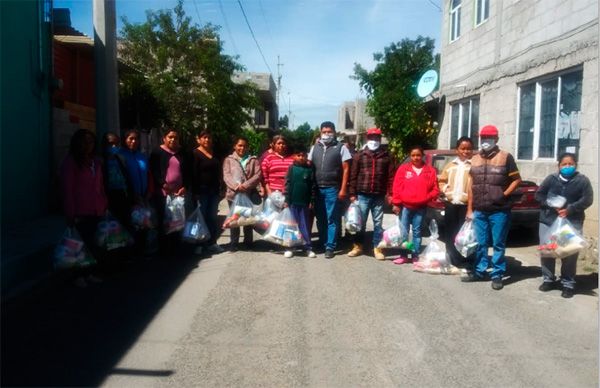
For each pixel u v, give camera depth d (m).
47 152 10.30
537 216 9.16
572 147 10.13
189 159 8.17
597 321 5.43
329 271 7.32
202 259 7.96
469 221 6.93
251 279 6.84
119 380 4.00
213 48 18.55
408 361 4.43
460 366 4.34
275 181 8.46
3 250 6.94
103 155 7.32
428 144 18.30
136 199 7.47
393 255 8.41
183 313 5.50
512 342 4.86
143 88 16.16
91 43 12.34
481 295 6.30
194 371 4.18
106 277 6.88
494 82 13.35
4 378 3.97
